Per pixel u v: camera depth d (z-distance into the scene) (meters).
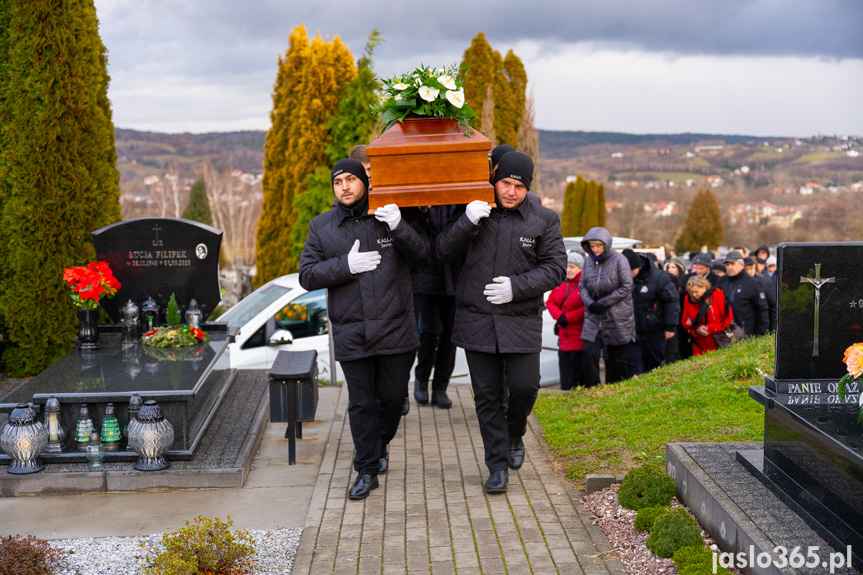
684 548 3.96
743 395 6.40
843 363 4.32
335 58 17.61
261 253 19.86
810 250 4.27
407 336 5.11
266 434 6.82
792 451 4.01
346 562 4.22
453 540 4.46
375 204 4.72
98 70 9.27
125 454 5.68
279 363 6.27
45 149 8.77
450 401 7.27
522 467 5.67
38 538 4.58
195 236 8.05
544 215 5.04
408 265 5.14
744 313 9.65
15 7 8.55
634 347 8.84
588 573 4.04
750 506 4.02
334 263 4.96
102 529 4.85
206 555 4.05
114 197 9.57
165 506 5.23
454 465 5.74
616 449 5.75
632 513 4.70
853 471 3.40
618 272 8.20
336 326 5.10
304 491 5.51
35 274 8.88
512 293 4.89
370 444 5.17
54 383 6.04
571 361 8.73
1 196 8.81
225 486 5.56
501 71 27.11
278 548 4.54
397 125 4.81
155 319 7.99
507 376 5.12
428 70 4.76
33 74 8.62
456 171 4.72
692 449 4.90
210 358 6.98
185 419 5.80
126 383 6.02
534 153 24.80
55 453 5.65
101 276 7.38
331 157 16.75
